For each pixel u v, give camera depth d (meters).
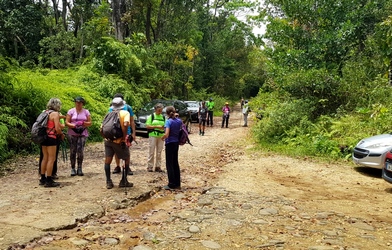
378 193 7.25
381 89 13.51
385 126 11.35
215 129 20.19
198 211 5.70
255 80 55.44
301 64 16.61
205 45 46.22
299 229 5.03
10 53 25.98
